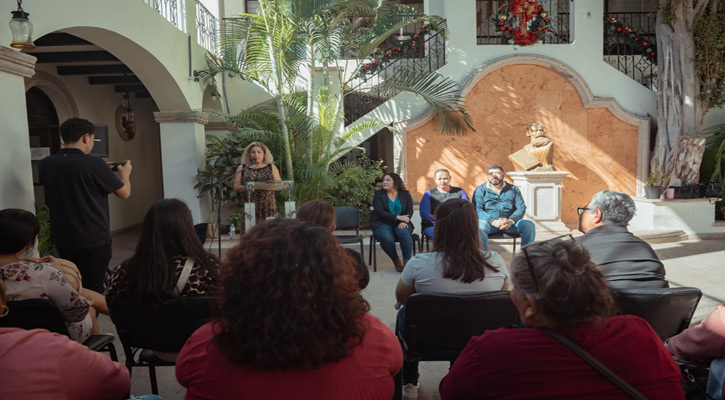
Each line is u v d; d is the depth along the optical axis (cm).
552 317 122
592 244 259
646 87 930
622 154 918
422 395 289
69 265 267
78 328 242
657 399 120
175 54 733
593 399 117
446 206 255
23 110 388
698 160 855
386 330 130
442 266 251
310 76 818
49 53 722
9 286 217
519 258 132
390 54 927
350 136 868
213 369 113
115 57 718
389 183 597
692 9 870
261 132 780
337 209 611
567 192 920
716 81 877
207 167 809
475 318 231
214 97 910
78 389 137
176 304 212
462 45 907
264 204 582
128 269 216
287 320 105
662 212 835
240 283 110
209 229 830
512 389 120
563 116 909
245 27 790
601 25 909
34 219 235
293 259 110
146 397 177
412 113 901
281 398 111
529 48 909
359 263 286
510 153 911
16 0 392
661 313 219
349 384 115
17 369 130
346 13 768
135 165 1092
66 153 349
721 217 905
